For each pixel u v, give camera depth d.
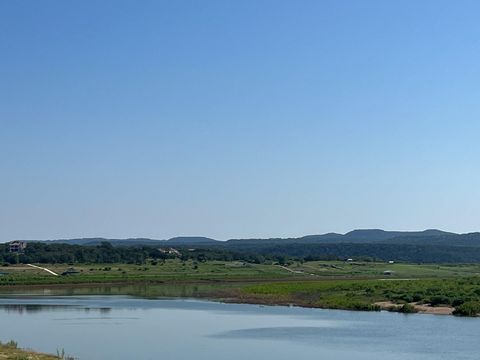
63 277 189.38
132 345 67.50
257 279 196.75
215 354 61.81
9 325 84.94
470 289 114.50
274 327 81.94
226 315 97.88
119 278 189.38
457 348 63.91
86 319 92.06
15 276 191.75
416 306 103.25
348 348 64.62
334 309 106.31
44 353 56.34
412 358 58.78
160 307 110.75
